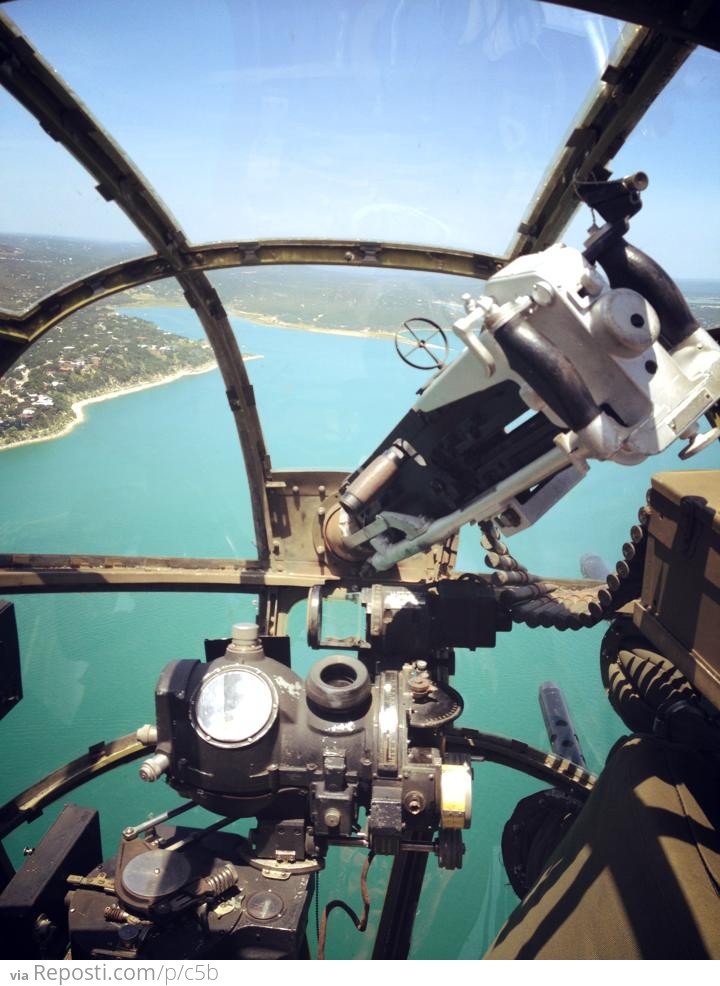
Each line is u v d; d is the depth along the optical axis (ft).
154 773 2.28
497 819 4.62
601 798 2.19
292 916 2.31
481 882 4.37
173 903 2.27
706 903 1.57
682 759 2.05
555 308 1.81
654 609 2.06
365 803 2.41
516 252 3.29
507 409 2.47
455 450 2.65
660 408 1.89
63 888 2.62
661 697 2.30
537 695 4.92
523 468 2.36
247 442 4.00
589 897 1.94
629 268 1.99
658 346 1.92
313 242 3.30
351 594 4.18
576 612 2.77
